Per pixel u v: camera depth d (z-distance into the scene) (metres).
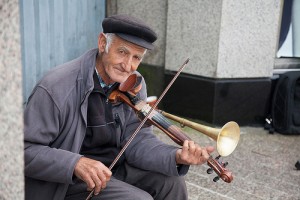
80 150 1.89
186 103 4.63
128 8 4.85
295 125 4.41
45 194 1.75
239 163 3.59
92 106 1.82
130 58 1.80
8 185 0.87
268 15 4.44
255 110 4.64
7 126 0.83
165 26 4.70
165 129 1.85
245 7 4.29
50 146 1.76
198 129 1.89
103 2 4.59
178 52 4.59
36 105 1.70
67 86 1.73
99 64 1.87
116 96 1.91
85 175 1.62
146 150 1.99
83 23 4.35
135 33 1.76
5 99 0.82
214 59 4.34
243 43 4.39
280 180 3.30
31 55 3.77
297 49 5.09
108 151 1.95
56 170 1.64
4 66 0.80
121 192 1.84
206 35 4.35
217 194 3.02
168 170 1.90
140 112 1.90
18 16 0.81
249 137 4.29
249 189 3.12
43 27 3.85
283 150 3.96
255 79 4.58
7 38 0.79
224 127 1.79
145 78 4.94
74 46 4.29
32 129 1.67
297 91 4.38
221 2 4.17
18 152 0.87
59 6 3.99
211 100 4.42
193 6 4.38
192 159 1.78
